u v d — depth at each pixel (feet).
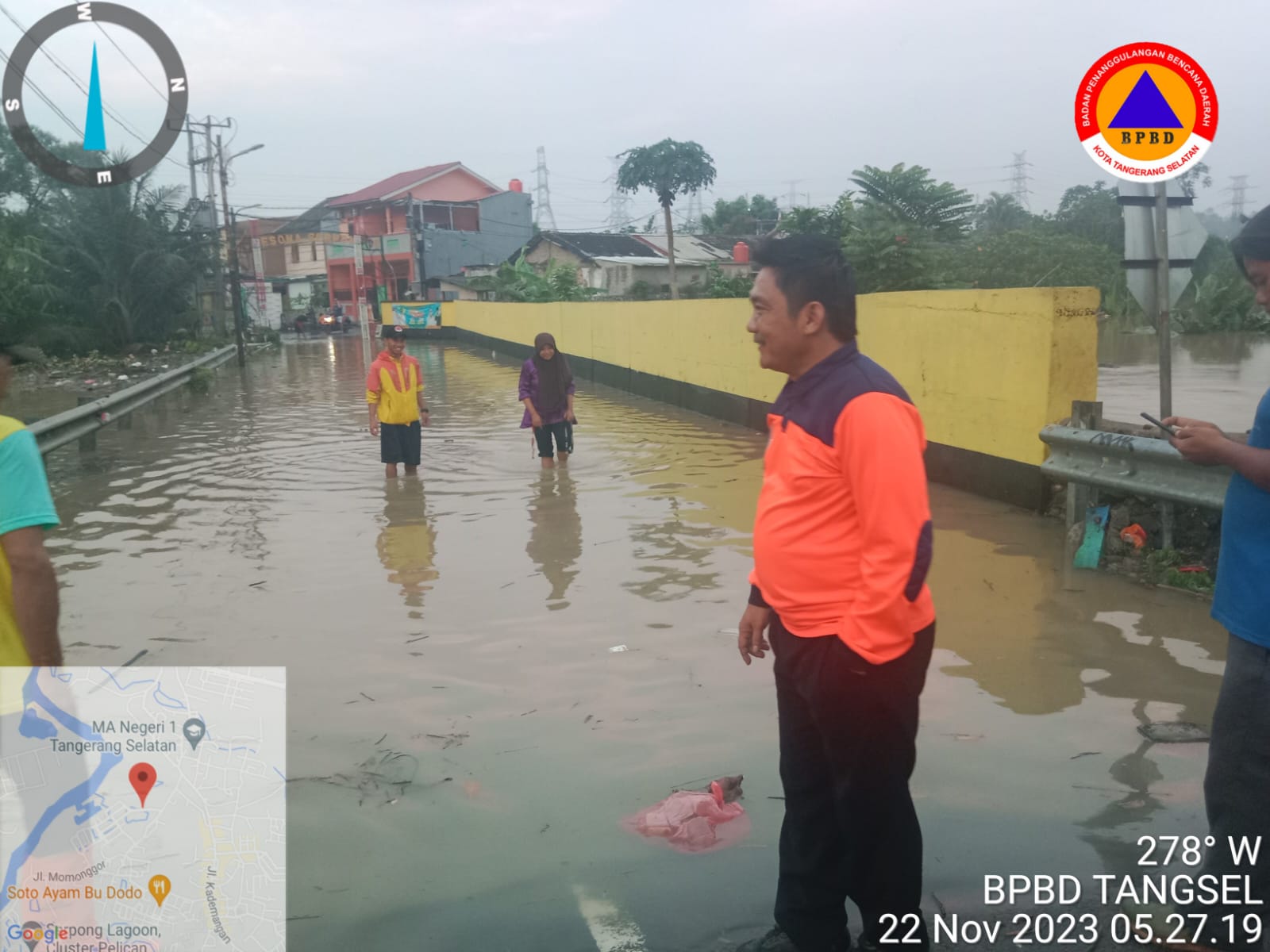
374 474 33.01
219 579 20.65
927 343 28.43
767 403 40.63
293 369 89.97
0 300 92.63
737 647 15.90
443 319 130.62
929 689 13.80
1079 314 23.15
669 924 8.76
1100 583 18.39
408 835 10.43
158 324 114.93
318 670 15.37
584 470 32.71
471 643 16.43
